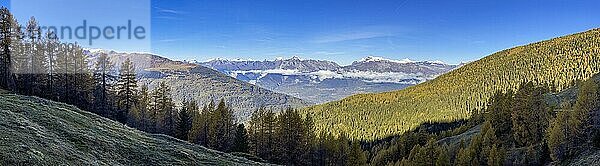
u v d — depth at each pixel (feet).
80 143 115.03
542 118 375.45
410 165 352.28
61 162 91.61
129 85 325.42
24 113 126.00
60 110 149.69
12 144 89.30
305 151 326.85
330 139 345.51
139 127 315.37
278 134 318.24
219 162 147.64
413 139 506.07
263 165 173.06
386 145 602.85
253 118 325.42
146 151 130.52
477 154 362.53
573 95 492.54
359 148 326.85
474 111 630.33
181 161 133.49
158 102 346.13
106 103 323.37
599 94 311.47
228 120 327.67
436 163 330.54
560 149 303.48
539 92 393.50
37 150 92.02
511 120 427.33
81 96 310.86
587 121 299.17
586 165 260.21
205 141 314.35
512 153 355.36
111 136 135.64
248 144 311.06
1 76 273.13
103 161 108.68
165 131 340.80
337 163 343.05
